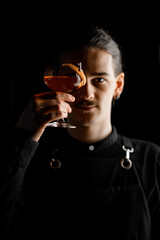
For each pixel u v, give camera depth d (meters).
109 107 1.50
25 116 1.32
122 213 1.37
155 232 1.44
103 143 1.53
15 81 3.17
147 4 2.59
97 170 1.46
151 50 2.71
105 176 1.45
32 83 3.13
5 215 1.22
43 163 1.52
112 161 1.49
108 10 2.70
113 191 1.40
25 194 1.46
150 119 2.82
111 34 2.72
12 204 1.24
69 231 1.34
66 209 1.38
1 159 1.19
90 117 1.37
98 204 1.37
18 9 2.87
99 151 1.52
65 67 1.17
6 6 2.85
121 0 2.63
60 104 1.14
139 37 2.73
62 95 1.15
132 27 2.72
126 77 2.82
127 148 1.56
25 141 1.19
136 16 2.67
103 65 1.33
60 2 2.77
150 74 2.75
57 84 1.18
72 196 1.40
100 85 1.34
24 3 2.83
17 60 3.12
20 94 3.15
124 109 2.94
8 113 3.13
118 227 1.34
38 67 3.08
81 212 1.36
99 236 1.32
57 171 1.48
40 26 2.93
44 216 1.39
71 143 1.55
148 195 1.44
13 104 3.15
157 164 1.52
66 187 1.43
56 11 2.82
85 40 1.34
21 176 1.22
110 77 1.36
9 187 1.19
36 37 3.00
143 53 2.75
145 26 2.68
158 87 2.73
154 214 1.44
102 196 1.38
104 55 1.34
